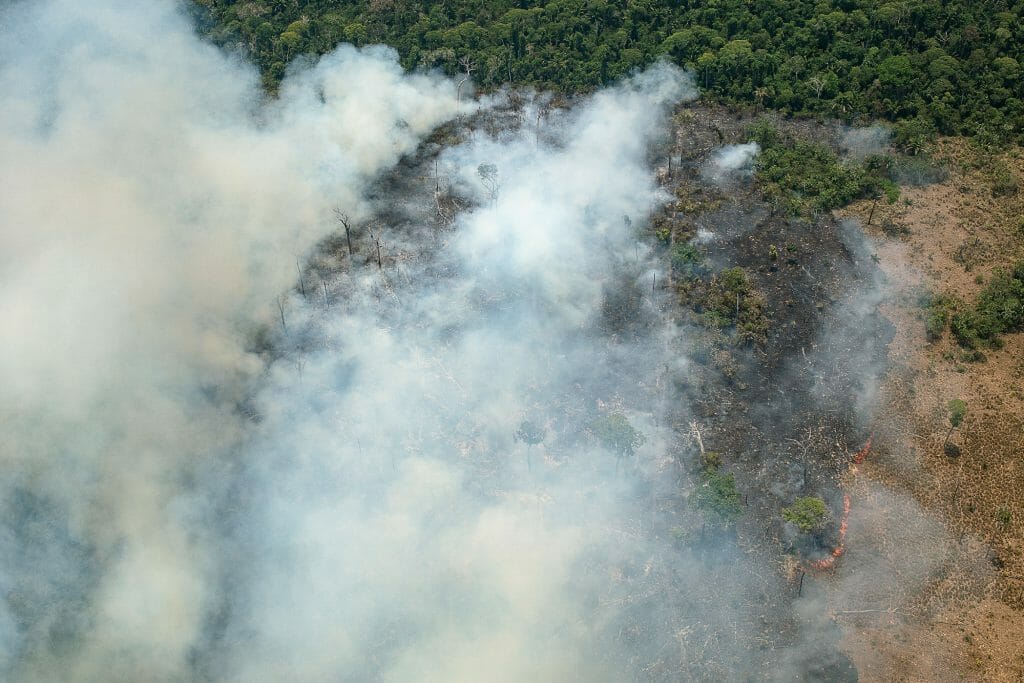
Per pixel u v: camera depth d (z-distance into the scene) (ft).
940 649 265.95
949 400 333.83
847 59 481.05
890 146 444.96
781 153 438.40
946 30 483.92
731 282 373.81
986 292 369.50
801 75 478.18
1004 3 488.85
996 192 419.33
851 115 458.91
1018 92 455.63
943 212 410.52
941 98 457.68
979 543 290.15
